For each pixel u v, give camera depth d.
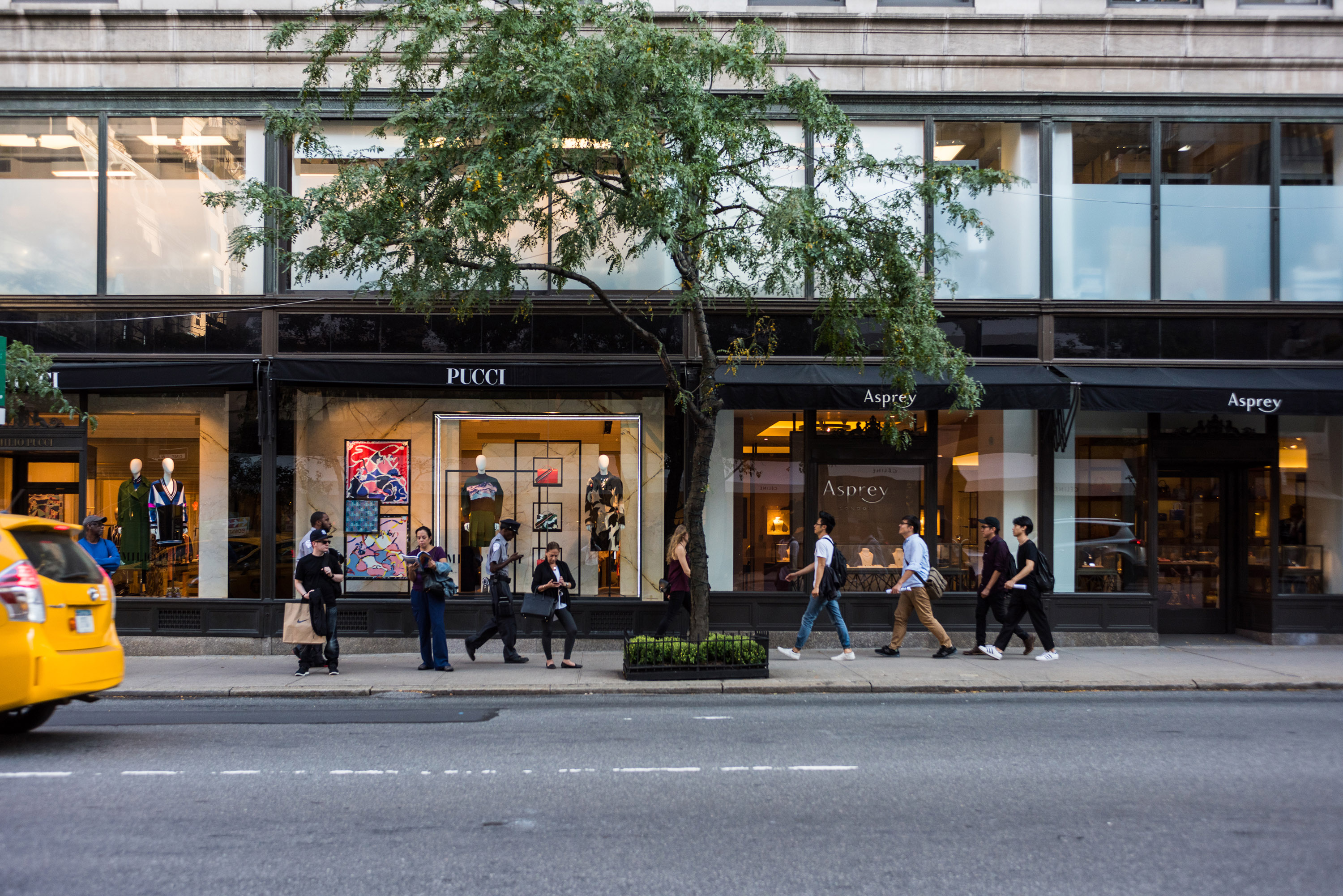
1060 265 14.29
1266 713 9.41
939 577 12.98
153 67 14.06
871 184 14.15
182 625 13.61
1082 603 13.95
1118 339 14.16
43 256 14.00
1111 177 14.39
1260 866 5.04
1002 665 12.17
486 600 13.91
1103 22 14.32
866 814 5.93
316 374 13.40
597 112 10.17
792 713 9.40
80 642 7.72
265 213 10.88
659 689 10.71
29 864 5.01
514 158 9.62
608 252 13.80
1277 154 14.38
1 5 13.93
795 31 14.27
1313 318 14.20
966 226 11.72
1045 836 5.51
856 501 14.27
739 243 10.95
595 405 14.28
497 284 12.12
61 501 14.18
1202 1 14.55
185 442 13.99
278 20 14.08
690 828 5.66
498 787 6.55
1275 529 14.26
